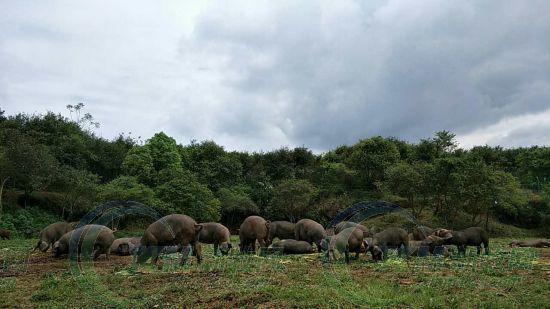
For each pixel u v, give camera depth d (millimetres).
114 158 49125
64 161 45094
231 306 9445
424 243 19156
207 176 45719
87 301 10602
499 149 58969
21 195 39438
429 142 51156
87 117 55688
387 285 11391
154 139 41281
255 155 55031
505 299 9742
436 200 40250
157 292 11023
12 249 22969
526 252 21375
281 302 9523
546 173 47688
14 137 37469
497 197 38250
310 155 55219
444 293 10367
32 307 10148
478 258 18391
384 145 47844
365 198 42906
